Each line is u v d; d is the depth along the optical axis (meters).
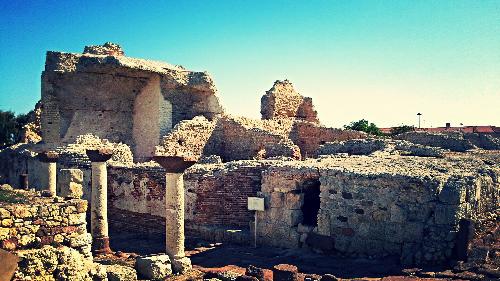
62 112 30.44
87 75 30.91
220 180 19.88
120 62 29.23
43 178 21.02
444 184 14.79
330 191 16.75
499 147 28.98
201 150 30.45
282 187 17.92
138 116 33.12
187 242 18.84
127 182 22.17
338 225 16.47
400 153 23.17
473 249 13.89
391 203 15.42
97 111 31.84
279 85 38.84
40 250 10.53
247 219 19.45
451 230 14.22
